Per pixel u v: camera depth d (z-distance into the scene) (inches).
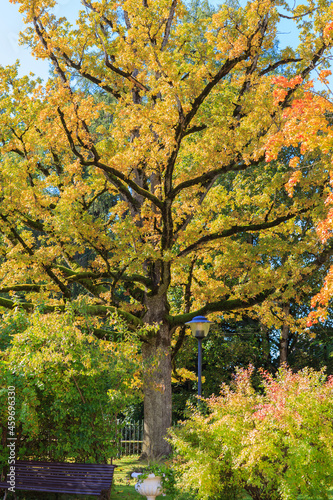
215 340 853.2
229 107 543.5
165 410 566.9
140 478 329.4
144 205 590.6
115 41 552.4
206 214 602.5
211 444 286.4
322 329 878.4
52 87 498.9
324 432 257.1
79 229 472.7
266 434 261.3
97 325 457.4
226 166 505.7
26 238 533.3
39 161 623.2
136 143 477.1
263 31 510.3
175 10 572.1
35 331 346.6
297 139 321.4
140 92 524.1
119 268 549.6
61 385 347.3
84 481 306.2
